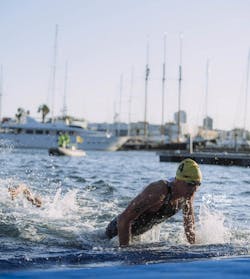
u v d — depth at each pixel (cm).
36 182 1309
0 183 1222
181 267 459
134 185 1381
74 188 1209
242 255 537
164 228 722
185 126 10606
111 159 4509
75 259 501
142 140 9069
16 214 785
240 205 1005
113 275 431
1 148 6944
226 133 9281
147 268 455
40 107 10088
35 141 7925
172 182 595
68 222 750
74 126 8362
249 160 3428
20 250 551
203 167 3147
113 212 855
